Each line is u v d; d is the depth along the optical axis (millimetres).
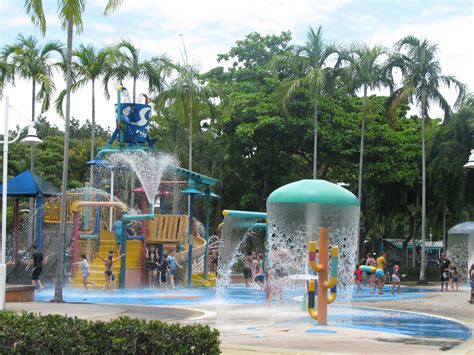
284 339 13594
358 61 41625
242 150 52000
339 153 47719
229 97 44312
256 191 55062
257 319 17828
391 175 46312
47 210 34000
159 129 53250
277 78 48156
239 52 56844
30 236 34875
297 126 46781
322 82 40125
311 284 16391
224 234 32594
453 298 27969
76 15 21656
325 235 16219
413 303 25312
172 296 27562
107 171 36938
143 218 30531
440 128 44344
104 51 41781
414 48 41750
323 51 42000
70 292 28750
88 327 9008
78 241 31031
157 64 43000
